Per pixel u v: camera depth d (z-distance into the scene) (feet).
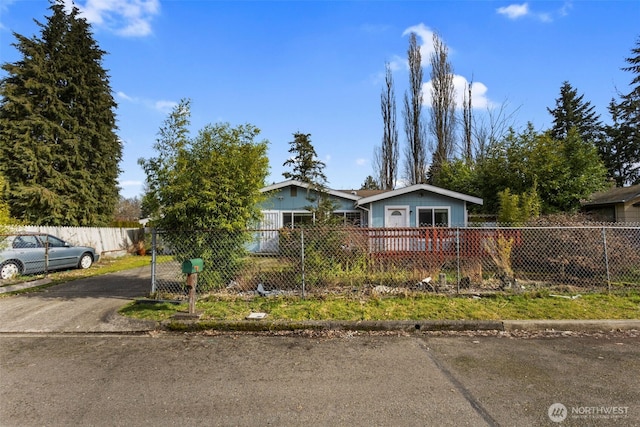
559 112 115.24
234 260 22.18
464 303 18.93
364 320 16.66
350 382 10.80
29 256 32.78
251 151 22.66
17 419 8.80
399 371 11.59
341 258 23.02
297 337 15.55
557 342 14.38
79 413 9.08
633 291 20.89
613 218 53.78
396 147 95.04
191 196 21.33
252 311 18.20
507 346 13.96
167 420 8.70
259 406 9.37
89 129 68.03
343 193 52.60
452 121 86.58
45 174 61.72
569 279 24.54
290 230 22.02
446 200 47.62
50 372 11.84
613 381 10.64
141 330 16.69
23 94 61.11
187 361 12.78
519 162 50.03
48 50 64.80
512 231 26.18
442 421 8.49
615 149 101.35
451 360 12.53
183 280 22.22
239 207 22.20
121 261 49.03
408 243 23.75
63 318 18.52
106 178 72.69
